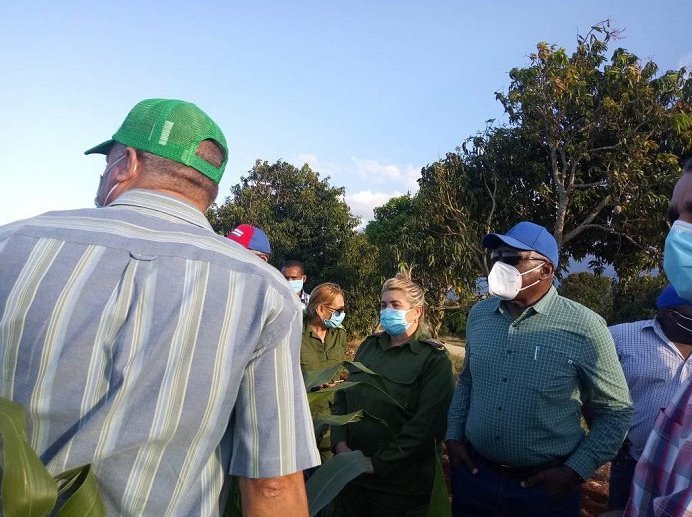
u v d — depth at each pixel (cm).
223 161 135
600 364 241
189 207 124
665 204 888
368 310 1578
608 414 243
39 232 111
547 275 256
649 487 140
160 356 102
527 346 251
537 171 986
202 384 104
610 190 954
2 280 106
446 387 284
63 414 100
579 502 256
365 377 292
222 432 110
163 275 108
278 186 1712
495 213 1059
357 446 300
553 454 245
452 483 277
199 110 133
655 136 949
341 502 296
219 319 108
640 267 1077
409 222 1107
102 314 104
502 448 251
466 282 1070
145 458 102
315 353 397
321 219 1628
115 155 131
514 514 249
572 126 941
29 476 91
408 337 309
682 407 135
